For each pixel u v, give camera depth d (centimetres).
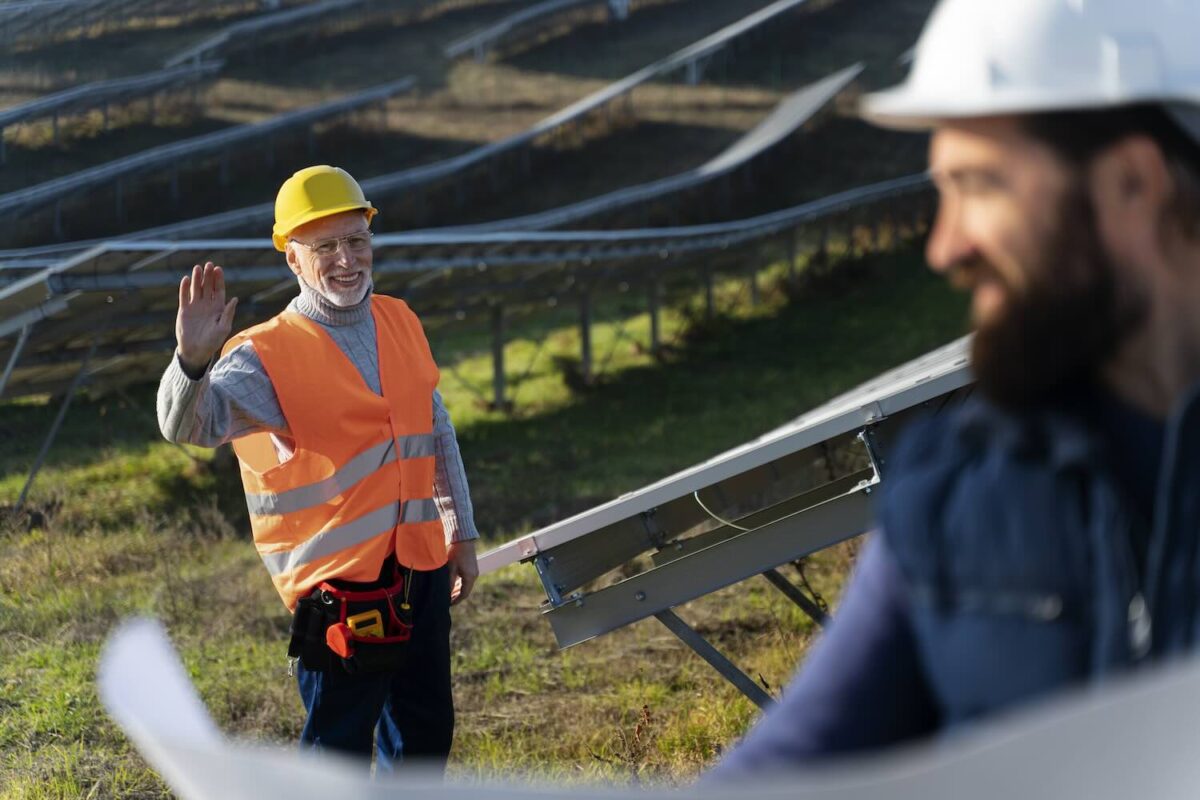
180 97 4012
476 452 1583
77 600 772
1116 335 82
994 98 83
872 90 4425
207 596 775
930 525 86
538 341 2109
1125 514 82
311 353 355
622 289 2205
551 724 561
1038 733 58
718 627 688
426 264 1493
